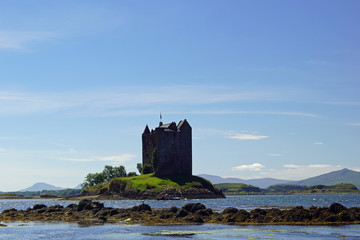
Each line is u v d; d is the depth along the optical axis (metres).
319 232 62.50
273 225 72.12
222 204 177.38
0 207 186.62
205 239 59.41
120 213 93.44
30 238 64.44
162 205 171.00
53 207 109.19
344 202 185.75
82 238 63.34
